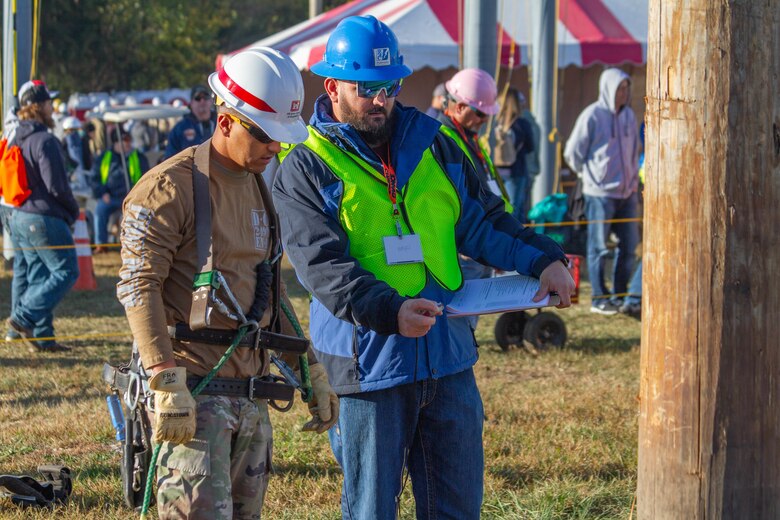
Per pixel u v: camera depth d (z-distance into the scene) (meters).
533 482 5.43
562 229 10.20
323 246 3.51
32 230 8.70
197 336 3.22
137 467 3.35
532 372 8.20
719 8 3.01
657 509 3.35
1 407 7.04
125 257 3.13
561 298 3.68
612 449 5.94
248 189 3.38
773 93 3.06
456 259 3.80
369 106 3.63
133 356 3.33
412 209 3.67
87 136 19.31
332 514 4.95
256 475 3.40
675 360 3.24
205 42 40.31
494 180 7.01
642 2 16.00
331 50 3.67
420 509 3.85
